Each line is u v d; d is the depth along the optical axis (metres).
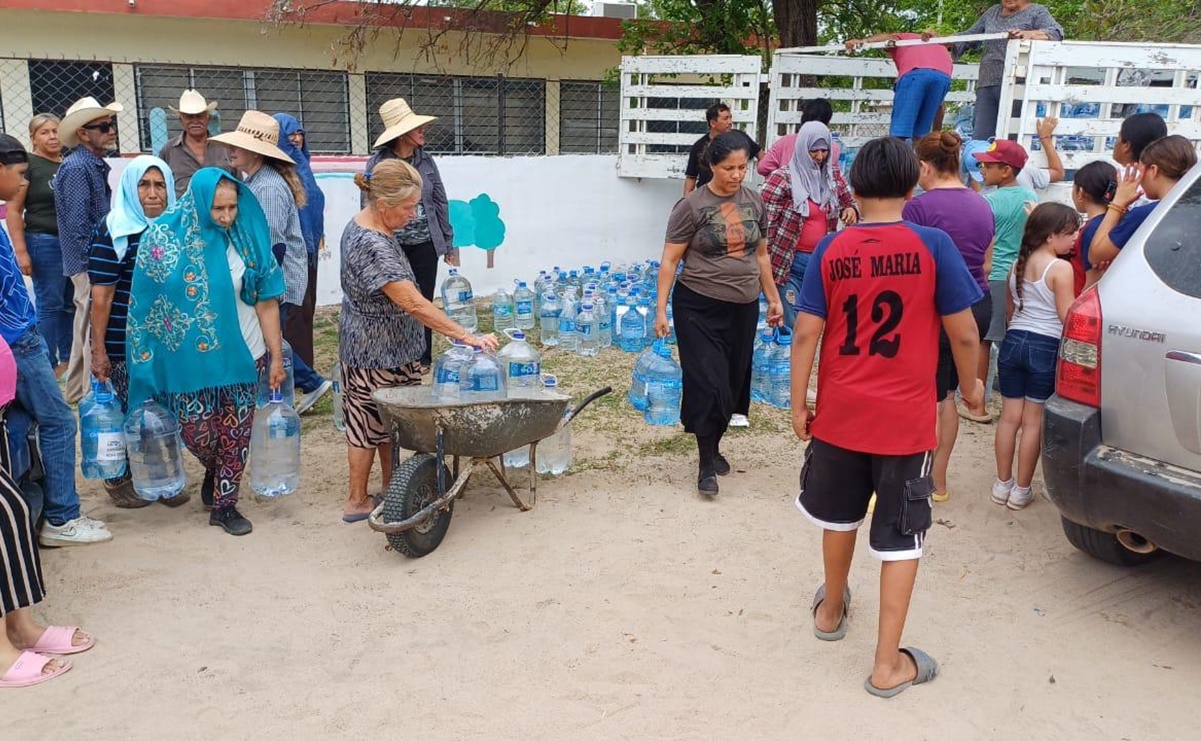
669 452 5.79
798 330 3.28
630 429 6.21
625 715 3.22
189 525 4.67
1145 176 4.55
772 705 3.27
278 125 5.75
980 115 8.41
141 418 4.48
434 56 13.91
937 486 4.98
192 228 4.21
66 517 4.35
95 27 11.88
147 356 4.33
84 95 12.09
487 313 9.91
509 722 3.18
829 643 3.66
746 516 4.83
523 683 3.40
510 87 14.67
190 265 4.20
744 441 6.00
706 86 10.95
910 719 3.19
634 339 8.30
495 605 3.94
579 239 11.17
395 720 3.19
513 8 13.19
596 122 15.55
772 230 6.53
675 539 4.56
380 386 4.55
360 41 12.34
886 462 3.14
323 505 4.96
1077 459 3.68
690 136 10.86
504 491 5.14
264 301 4.60
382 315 4.45
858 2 13.84
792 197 6.48
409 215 4.42
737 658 3.56
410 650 3.61
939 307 3.09
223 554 4.37
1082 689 3.37
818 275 3.20
